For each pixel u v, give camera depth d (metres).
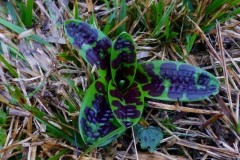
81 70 0.44
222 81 0.45
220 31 0.45
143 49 0.45
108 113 0.40
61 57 0.43
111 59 0.40
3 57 0.43
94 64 0.40
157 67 0.41
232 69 0.45
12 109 0.41
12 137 0.41
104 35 0.41
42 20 0.46
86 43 0.41
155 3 0.45
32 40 0.45
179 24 0.46
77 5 0.45
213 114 0.43
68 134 0.41
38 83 0.43
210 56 0.45
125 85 0.42
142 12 0.46
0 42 0.44
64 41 0.44
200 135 0.43
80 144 0.41
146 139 0.41
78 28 0.41
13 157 0.42
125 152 0.41
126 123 0.39
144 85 0.41
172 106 0.42
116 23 0.45
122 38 0.39
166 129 0.42
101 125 0.40
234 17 0.48
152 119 0.43
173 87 0.41
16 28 0.44
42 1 0.46
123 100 0.40
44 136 0.41
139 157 0.41
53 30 0.45
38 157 0.41
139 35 0.46
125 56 0.41
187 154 0.42
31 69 0.44
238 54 0.46
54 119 0.41
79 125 0.38
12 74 0.44
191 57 0.45
